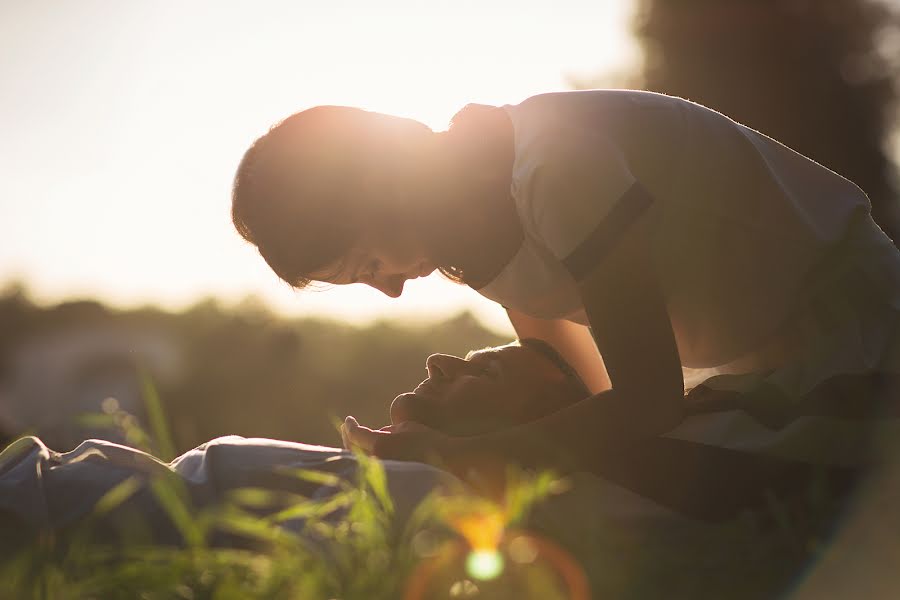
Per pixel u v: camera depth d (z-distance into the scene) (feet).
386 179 8.57
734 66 59.88
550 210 8.25
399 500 8.34
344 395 38.55
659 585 7.21
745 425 8.70
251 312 42.65
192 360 37.93
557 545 7.59
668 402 8.26
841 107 59.31
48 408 25.99
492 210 8.65
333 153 8.50
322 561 7.03
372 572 6.95
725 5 59.36
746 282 8.85
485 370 10.92
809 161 9.62
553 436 8.53
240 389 36.55
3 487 8.16
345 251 8.67
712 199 8.73
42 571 7.14
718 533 7.98
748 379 9.01
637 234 8.18
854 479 8.39
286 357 38.32
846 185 9.58
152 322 41.73
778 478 8.48
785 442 8.50
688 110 9.02
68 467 8.43
